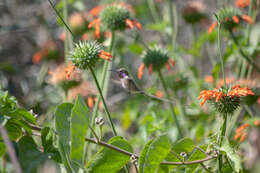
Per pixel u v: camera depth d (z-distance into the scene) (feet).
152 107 35.19
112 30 31.45
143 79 51.03
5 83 43.55
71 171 16.71
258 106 35.94
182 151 19.58
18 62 52.75
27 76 48.88
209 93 19.47
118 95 51.49
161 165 19.79
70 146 16.63
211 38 41.91
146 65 33.19
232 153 18.69
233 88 20.30
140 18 55.16
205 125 32.89
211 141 19.99
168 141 17.72
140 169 18.15
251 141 35.70
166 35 47.39
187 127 33.27
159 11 54.60
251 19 34.06
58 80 31.12
